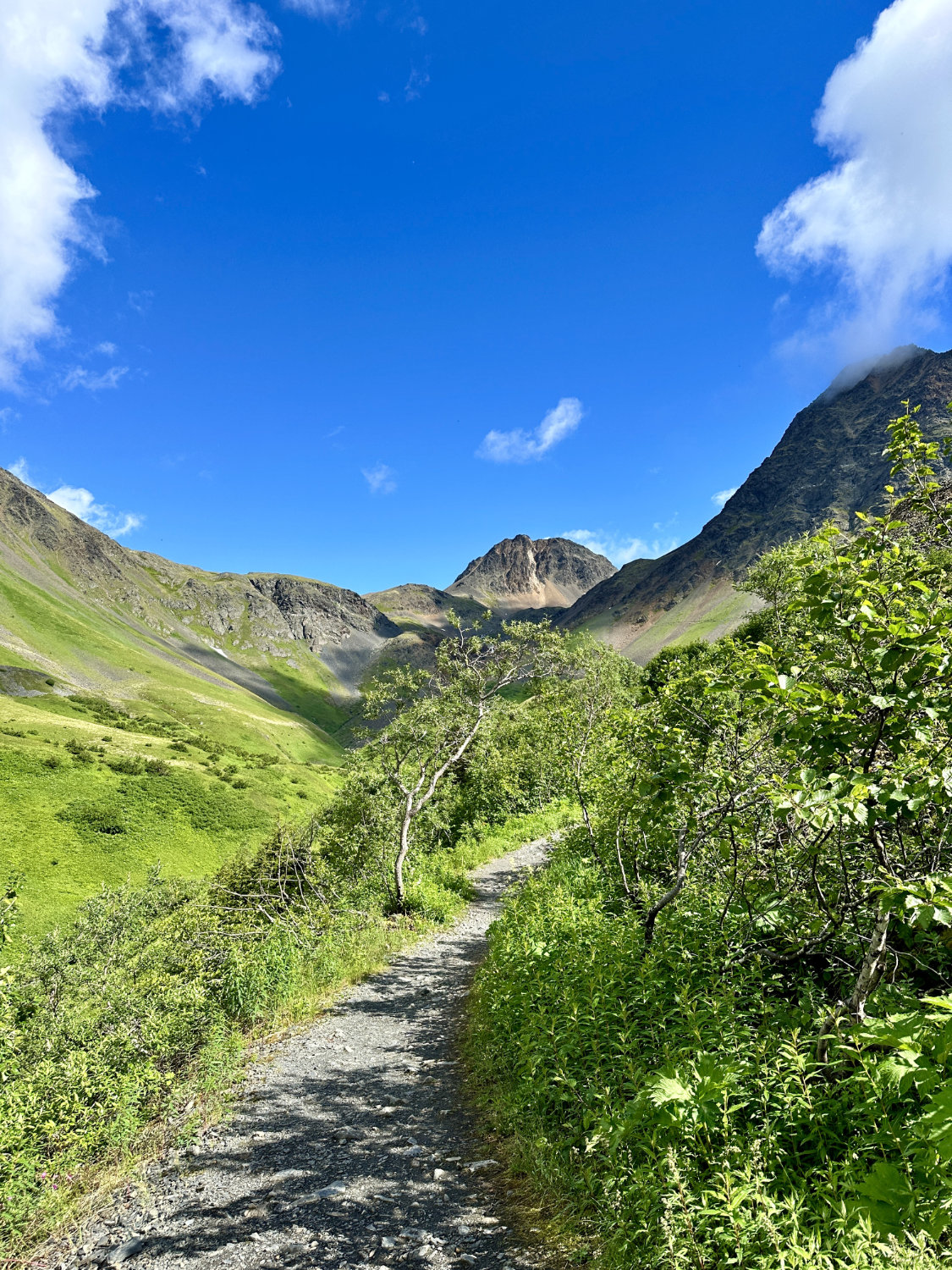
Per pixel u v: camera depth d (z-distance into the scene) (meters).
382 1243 4.73
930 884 3.23
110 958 16.09
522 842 32.72
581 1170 4.85
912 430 4.63
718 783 6.37
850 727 4.04
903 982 4.63
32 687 162.38
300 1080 8.69
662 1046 5.11
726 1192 3.15
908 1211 2.70
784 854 5.98
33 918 53.00
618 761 8.70
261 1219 5.37
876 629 3.90
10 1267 5.38
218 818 82.50
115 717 157.50
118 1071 8.12
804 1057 3.72
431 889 20.36
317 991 12.75
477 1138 6.35
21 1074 8.23
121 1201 6.16
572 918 9.53
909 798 3.70
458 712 21.89
